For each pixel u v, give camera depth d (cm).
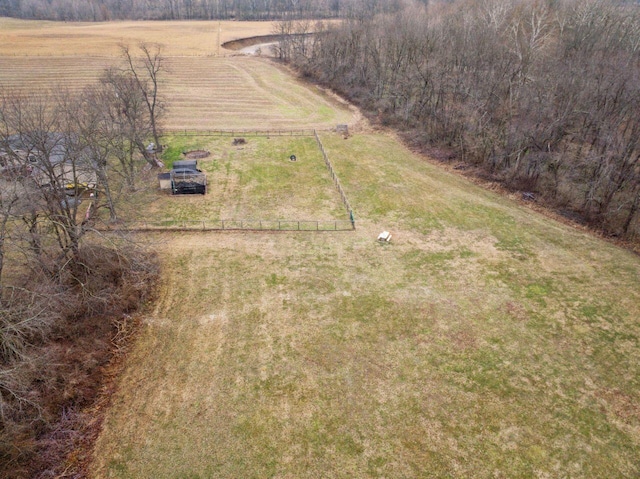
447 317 3016
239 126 6738
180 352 2683
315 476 2042
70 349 2603
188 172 4606
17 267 3103
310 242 3834
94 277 3078
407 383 2525
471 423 2308
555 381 2562
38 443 2097
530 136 4650
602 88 4678
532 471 2088
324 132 6575
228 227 4003
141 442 2158
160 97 7894
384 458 2128
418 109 6688
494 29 7031
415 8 11725
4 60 9912
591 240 3947
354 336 2838
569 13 7831
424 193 4784
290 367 2603
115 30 14575
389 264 3569
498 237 3978
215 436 2200
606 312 3088
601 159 4200
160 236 3834
